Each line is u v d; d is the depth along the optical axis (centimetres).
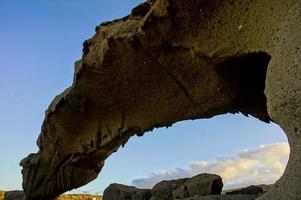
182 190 761
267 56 529
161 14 542
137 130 770
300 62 377
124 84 697
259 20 466
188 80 645
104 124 789
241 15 485
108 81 697
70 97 740
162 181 860
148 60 636
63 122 805
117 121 771
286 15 423
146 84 685
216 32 521
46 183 907
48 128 829
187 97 677
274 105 407
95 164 870
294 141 383
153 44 595
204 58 570
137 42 603
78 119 793
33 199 931
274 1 441
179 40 568
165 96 694
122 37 604
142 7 593
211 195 652
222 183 750
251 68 588
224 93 638
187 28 546
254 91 646
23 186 934
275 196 369
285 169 379
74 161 850
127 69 664
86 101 743
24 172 934
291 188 355
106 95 728
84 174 880
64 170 877
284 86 393
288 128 395
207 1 500
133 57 637
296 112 381
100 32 647
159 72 654
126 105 741
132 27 598
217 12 504
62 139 835
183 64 618
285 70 394
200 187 736
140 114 744
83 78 700
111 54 639
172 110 712
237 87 626
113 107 754
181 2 517
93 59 660
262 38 465
